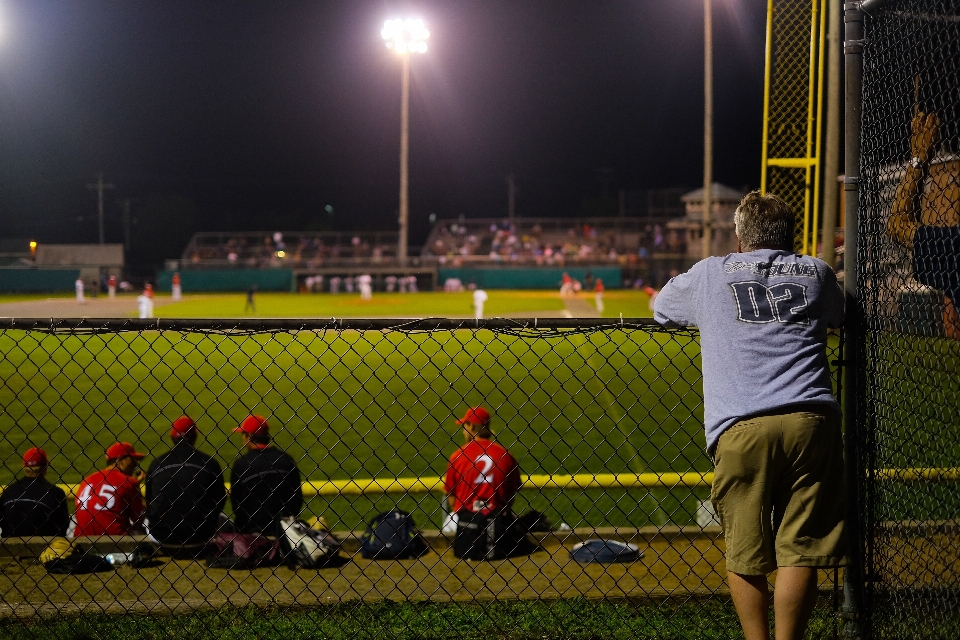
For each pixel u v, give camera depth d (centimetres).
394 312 3428
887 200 376
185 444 562
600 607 453
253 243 6025
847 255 388
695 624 430
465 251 5875
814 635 406
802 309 341
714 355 345
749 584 338
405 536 562
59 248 6069
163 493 550
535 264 5525
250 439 559
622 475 680
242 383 1494
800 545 329
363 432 1083
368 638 420
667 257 5422
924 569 404
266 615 448
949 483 396
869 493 382
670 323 371
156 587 501
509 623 434
